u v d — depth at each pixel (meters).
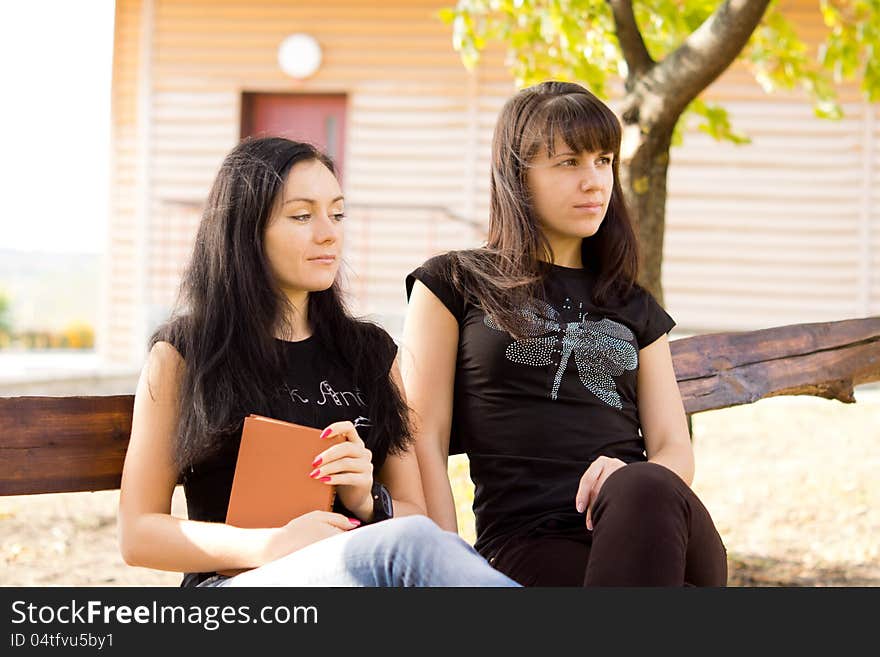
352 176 15.53
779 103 15.00
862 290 15.00
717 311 15.13
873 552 7.28
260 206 3.31
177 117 15.72
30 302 38.91
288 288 3.44
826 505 8.56
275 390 3.30
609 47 6.33
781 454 10.41
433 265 3.94
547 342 3.76
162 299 15.85
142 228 15.84
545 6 6.37
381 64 15.47
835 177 15.00
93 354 23.89
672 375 4.05
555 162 3.81
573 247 3.98
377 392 3.48
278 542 2.98
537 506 3.62
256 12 15.57
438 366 3.84
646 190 5.82
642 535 2.95
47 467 3.38
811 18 14.53
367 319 3.69
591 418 3.75
